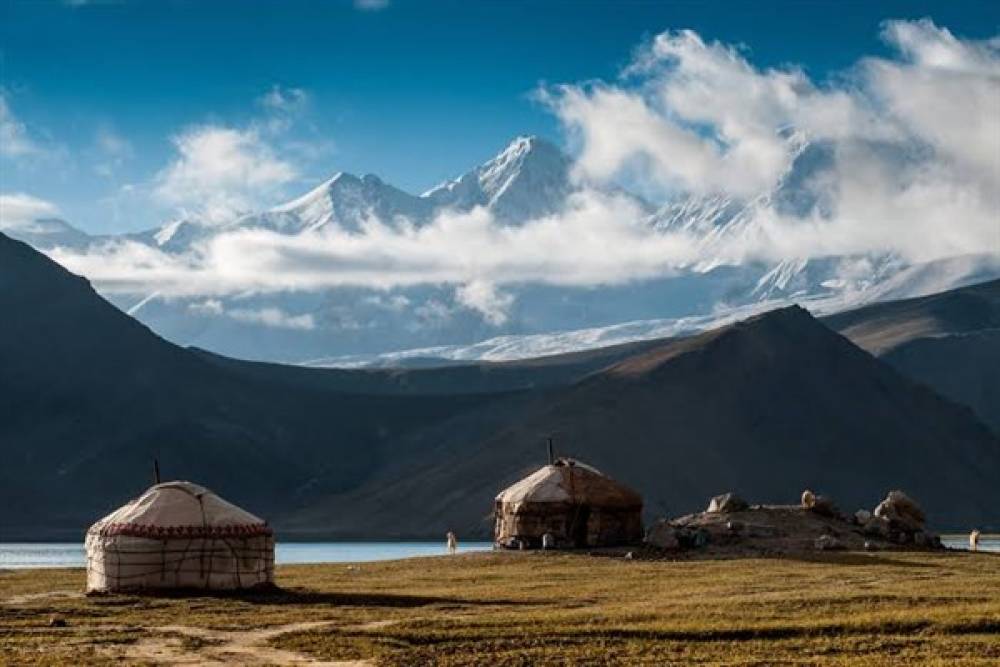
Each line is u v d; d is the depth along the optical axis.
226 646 40.81
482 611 48.22
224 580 55.75
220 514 56.47
